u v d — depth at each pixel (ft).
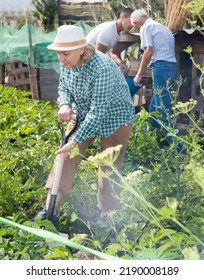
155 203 17.46
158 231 15.16
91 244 16.47
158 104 26.71
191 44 28.22
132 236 16.08
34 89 39.83
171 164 19.39
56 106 31.32
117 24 28.17
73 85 17.47
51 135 24.91
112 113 17.84
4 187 18.65
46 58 39.52
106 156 10.74
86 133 17.20
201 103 28.40
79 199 19.13
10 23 51.62
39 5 50.21
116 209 18.12
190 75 28.60
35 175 20.74
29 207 19.19
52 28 49.98
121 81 17.71
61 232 18.03
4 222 13.05
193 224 15.58
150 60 27.22
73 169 17.98
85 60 16.92
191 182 17.95
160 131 26.71
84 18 46.98
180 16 30.17
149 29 26.81
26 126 26.08
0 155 22.99
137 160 23.58
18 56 40.19
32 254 14.39
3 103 32.24
